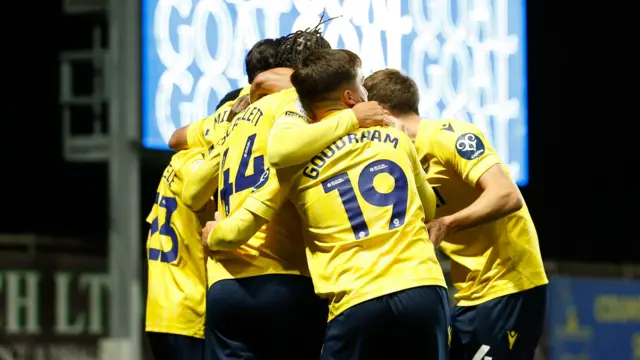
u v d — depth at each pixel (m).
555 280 27.28
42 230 31.98
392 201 10.01
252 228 10.14
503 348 12.52
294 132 10.03
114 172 20.75
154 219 12.58
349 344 9.88
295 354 10.71
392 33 25.30
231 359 10.62
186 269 12.27
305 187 10.09
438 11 26.42
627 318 28.42
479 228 12.42
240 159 10.75
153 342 12.41
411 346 9.91
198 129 12.27
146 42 21.56
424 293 9.84
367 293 9.76
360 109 10.26
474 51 27.19
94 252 22.16
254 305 10.50
